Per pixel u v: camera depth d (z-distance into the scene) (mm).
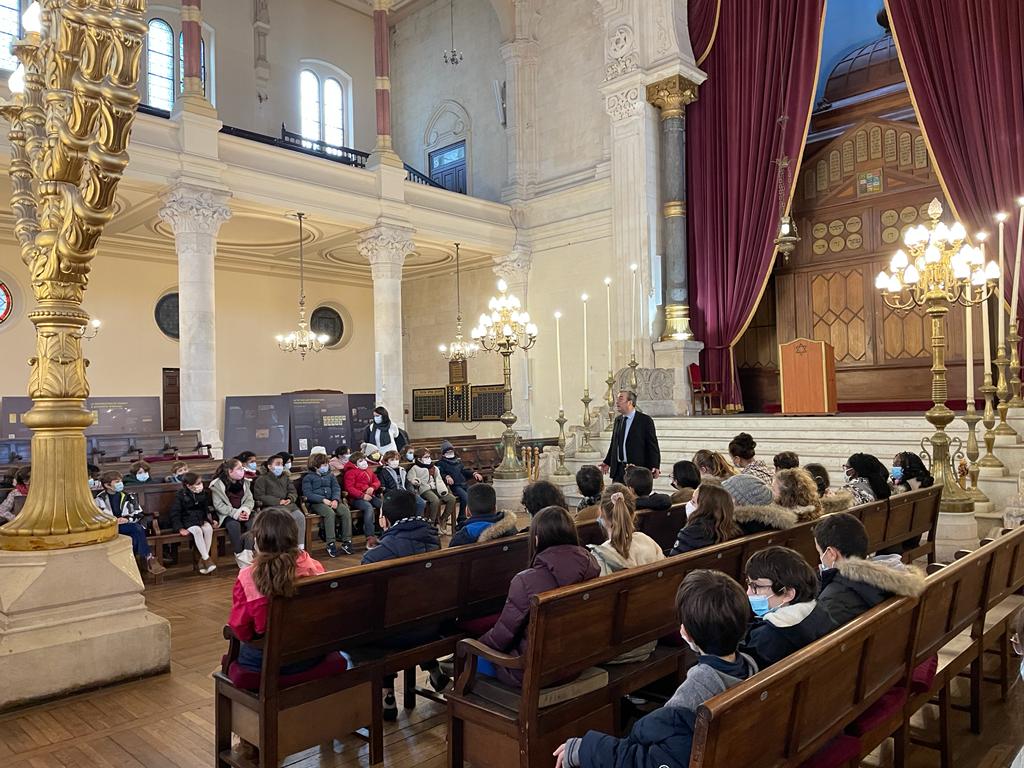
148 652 4652
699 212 14898
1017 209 10984
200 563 7906
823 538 3209
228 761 3381
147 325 17109
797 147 13461
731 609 2182
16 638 4215
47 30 4332
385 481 9773
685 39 14648
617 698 3266
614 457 8047
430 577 3883
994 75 11156
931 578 2961
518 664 2898
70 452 4652
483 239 16781
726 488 4723
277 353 19422
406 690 4129
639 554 3779
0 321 15094
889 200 13938
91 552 4566
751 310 14164
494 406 18844
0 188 12594
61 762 3553
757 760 2094
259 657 3393
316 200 13773
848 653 2486
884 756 3434
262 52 18422
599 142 16375
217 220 12141
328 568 8133
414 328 21359
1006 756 3406
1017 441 8422
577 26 16766
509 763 2895
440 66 19938
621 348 15172
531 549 3365
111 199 4199
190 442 11633
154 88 16984
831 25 15812
